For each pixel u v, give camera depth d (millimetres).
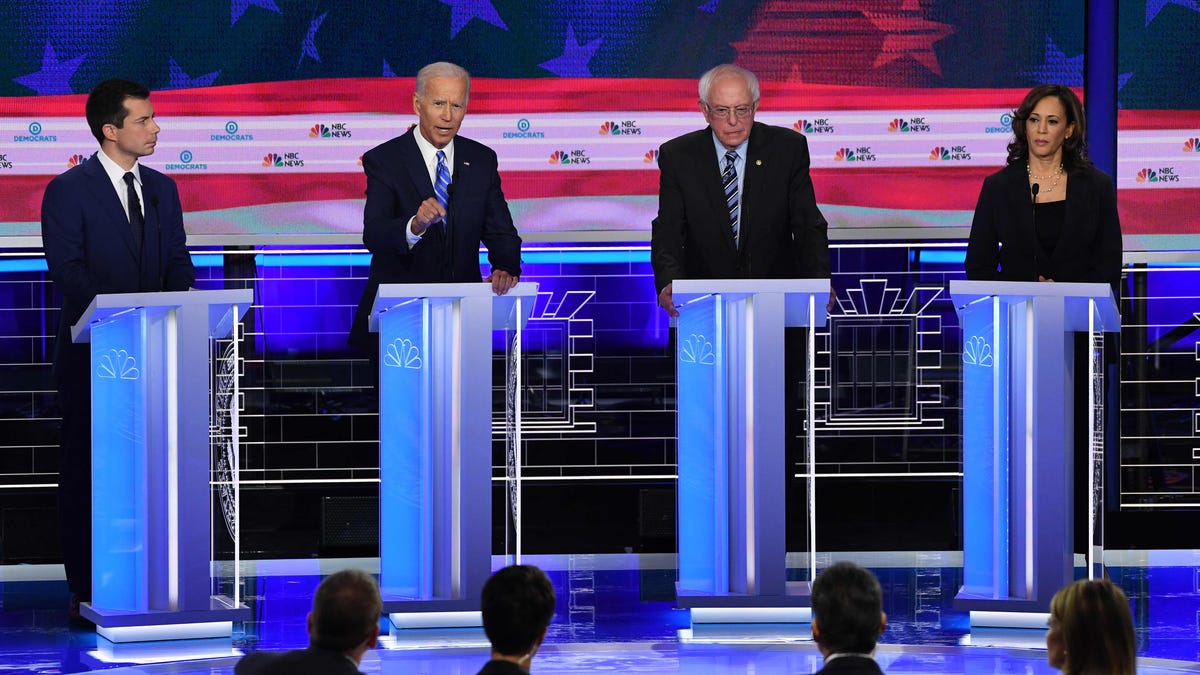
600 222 24219
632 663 15594
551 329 24344
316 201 24047
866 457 24250
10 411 23812
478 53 24047
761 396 16672
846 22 24109
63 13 23688
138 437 16172
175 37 23828
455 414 16562
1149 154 24203
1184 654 16281
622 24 24078
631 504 24234
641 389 24391
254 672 9578
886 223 24266
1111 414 24312
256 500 23969
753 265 18422
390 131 24047
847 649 9727
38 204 23781
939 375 24328
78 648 16562
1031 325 16609
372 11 23953
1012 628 17000
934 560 22969
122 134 17766
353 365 24234
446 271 19109
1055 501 16609
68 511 18047
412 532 16734
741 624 17094
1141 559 22984
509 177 24141
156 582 16234
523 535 24109
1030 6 24078
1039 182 18344
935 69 24141
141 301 15766
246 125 23938
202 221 23969
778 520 16781
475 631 16672
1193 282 24328
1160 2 24062
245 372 24094
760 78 24141
